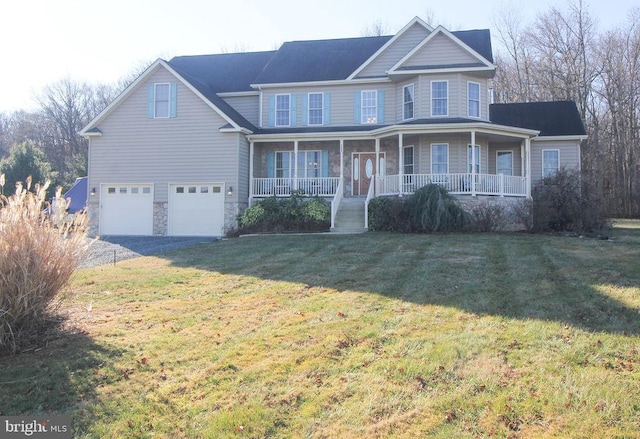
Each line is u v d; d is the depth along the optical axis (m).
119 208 19.86
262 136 19.77
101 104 54.88
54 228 5.83
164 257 11.96
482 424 3.54
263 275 8.95
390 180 18.42
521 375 4.20
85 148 53.72
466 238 13.62
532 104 23.22
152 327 5.95
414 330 5.43
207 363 4.80
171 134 19.58
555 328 5.28
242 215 18.69
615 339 4.88
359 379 4.31
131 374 4.61
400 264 9.52
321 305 6.64
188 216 19.42
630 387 3.90
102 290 8.02
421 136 19.47
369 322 5.77
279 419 3.78
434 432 3.48
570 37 35.22
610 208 32.34
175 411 3.98
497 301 6.49
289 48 24.36
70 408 4.04
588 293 6.70
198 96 19.36
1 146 53.09
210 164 19.31
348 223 17.47
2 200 5.57
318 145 21.31
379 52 20.88
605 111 34.84
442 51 19.59
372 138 19.59
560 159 21.48
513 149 21.17
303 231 17.66
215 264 10.44
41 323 5.65
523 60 38.44
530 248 11.22
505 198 17.64
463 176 17.61
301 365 4.65
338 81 21.08
